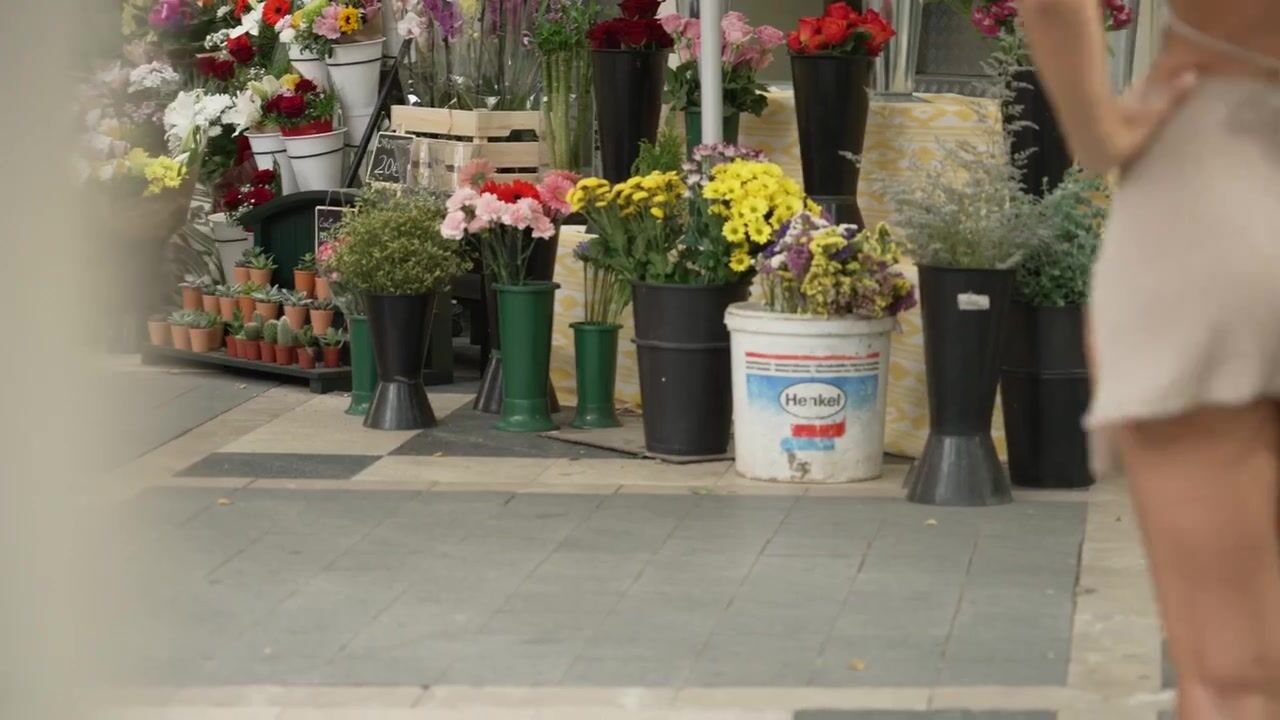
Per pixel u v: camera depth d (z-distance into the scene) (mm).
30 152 2109
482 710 4410
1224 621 2525
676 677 4676
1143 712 4332
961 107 8289
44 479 2266
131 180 8977
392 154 9961
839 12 8133
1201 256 2451
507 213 7930
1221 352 2439
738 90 8695
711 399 7531
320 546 6117
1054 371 6883
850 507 6691
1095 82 2480
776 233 7199
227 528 6340
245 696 4508
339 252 8211
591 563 5898
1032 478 7000
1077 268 6789
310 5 10836
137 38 10102
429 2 10016
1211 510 2482
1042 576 5695
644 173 7984
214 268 10312
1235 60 2504
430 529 6375
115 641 2422
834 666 4762
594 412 8266
